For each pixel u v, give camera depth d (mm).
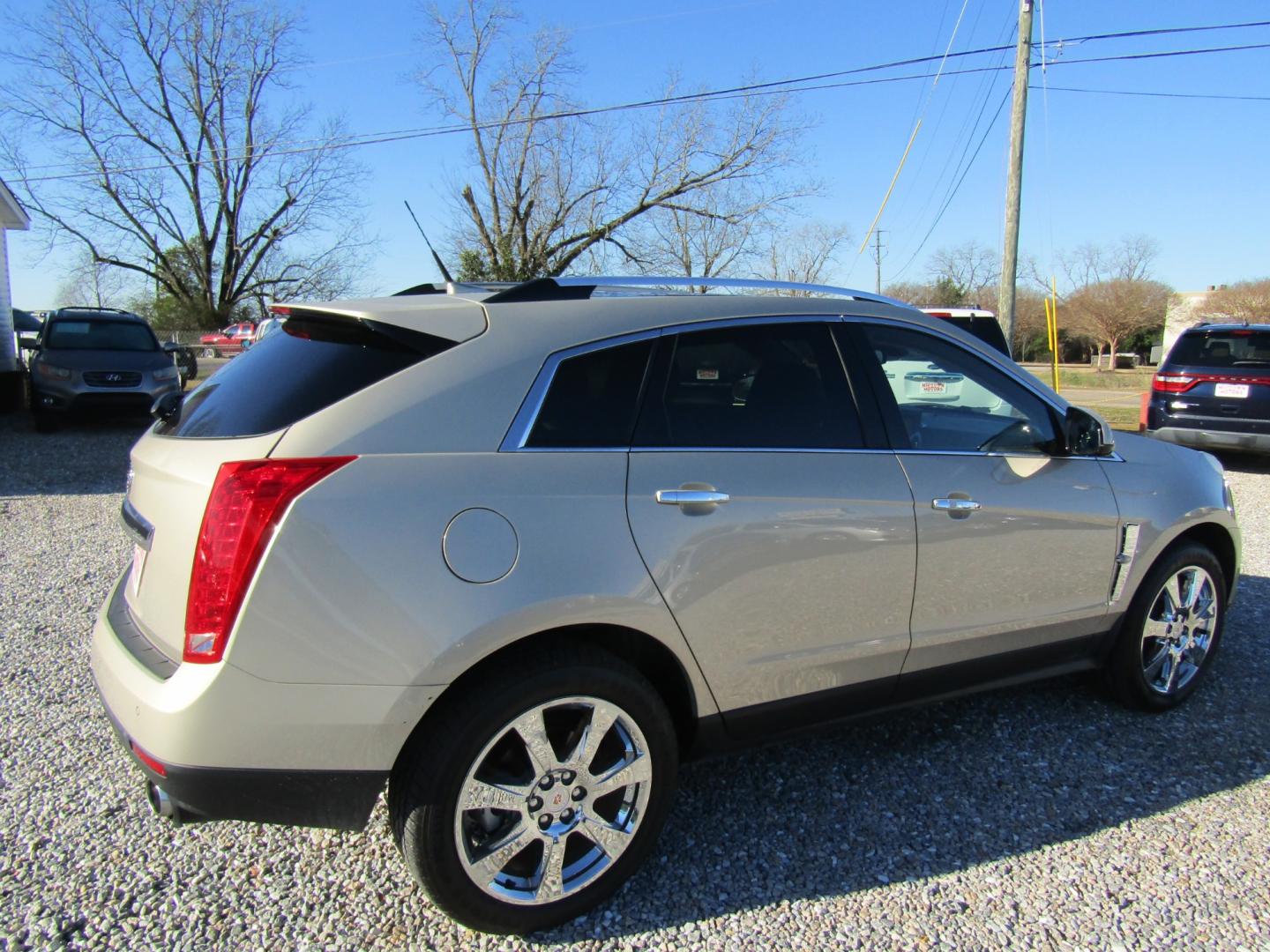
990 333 10258
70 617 4859
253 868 2709
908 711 3172
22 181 34156
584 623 2354
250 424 2271
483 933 2412
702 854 2803
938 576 2982
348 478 2154
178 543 2199
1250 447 10023
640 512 2438
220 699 2074
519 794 2352
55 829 2879
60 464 10461
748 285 3031
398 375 2311
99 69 34750
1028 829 2939
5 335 16484
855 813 3037
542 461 2355
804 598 2719
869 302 3092
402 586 2158
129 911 2504
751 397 2740
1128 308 54906
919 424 3045
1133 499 3486
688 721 2689
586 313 2580
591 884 2475
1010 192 15891
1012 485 3145
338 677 2125
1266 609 5070
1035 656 3363
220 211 38094
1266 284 46844
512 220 29281
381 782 2215
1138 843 2854
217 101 36688
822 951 2371
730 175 27781
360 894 2598
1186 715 3770
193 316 38469
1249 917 2490
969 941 2406
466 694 2258
